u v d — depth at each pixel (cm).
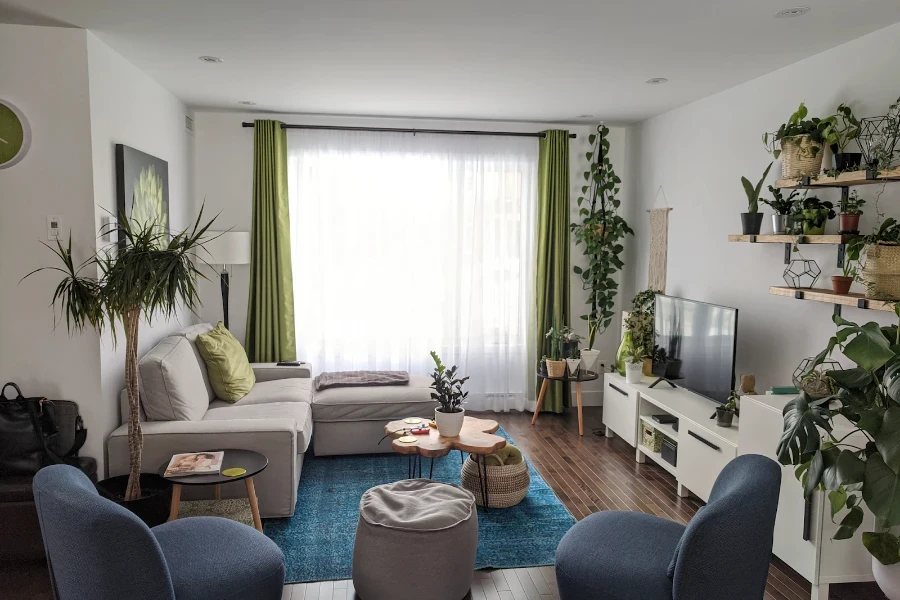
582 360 536
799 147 337
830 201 351
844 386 246
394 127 562
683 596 205
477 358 588
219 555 227
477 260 579
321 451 459
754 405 315
